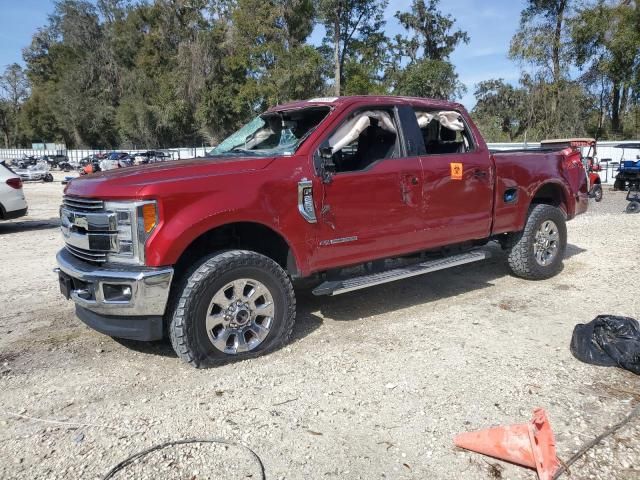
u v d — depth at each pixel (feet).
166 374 12.68
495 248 26.81
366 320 16.31
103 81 221.66
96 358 13.75
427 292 19.27
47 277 22.44
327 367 12.91
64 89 219.82
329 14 142.92
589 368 12.62
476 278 21.11
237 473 8.91
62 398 11.63
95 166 114.42
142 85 189.98
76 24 228.84
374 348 14.05
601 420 10.28
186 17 184.14
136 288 11.82
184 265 13.58
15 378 12.64
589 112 121.49
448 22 150.61
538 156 20.04
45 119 243.81
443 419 10.46
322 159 14.33
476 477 8.77
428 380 12.13
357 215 14.88
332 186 14.35
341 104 15.17
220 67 154.92
